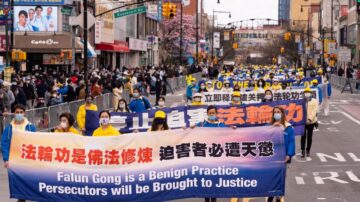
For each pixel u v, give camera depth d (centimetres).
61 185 1100
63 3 5241
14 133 1100
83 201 1101
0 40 5122
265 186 1114
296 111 1744
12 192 1105
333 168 1756
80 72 4503
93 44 6128
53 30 5266
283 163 1112
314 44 11206
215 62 10600
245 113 1738
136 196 1103
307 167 1775
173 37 10750
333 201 1344
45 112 2261
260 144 1109
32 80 3378
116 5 7069
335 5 11644
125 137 1097
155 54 9744
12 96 2462
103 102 3125
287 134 1178
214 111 1246
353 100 4622
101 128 1250
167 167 1105
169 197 1112
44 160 1098
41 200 1106
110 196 1102
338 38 10819
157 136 1101
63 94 3022
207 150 1109
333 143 2298
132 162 1101
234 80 3716
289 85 3388
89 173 1096
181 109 1723
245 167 1110
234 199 1359
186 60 11075
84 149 1095
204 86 2894
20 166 1101
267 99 2067
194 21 12412
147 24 9325
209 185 1112
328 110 3459
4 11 3475
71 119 1220
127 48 7331
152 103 4372
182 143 1107
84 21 3225
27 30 5250
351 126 2889
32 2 5247
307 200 1354
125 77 4212
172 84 5666
